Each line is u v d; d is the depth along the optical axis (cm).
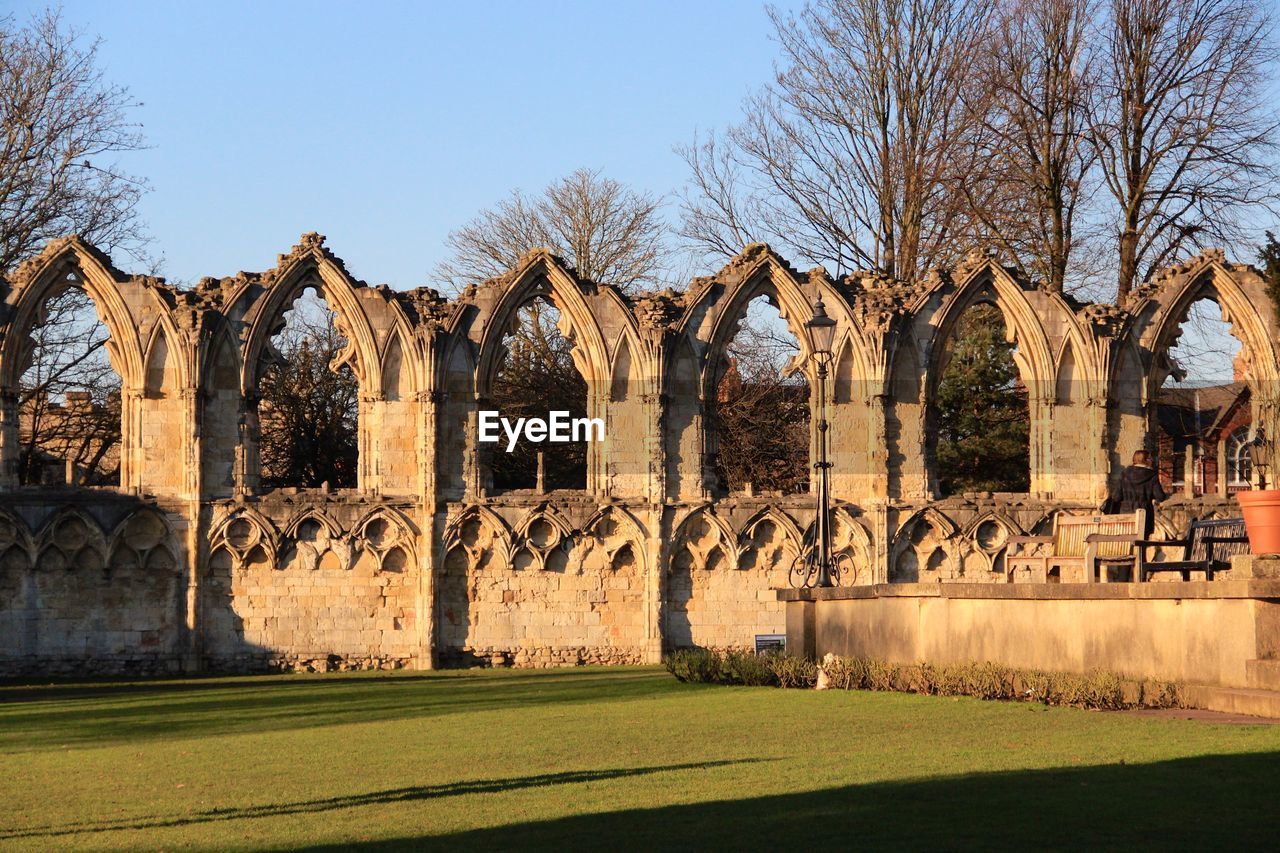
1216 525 3462
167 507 5384
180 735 3341
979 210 7081
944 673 3325
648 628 5509
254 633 5406
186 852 1947
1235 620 2889
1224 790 2098
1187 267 5772
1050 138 7125
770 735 2822
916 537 5619
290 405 8631
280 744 3023
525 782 2381
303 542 5438
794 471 8712
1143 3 6962
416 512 5469
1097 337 5684
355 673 5288
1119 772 2241
